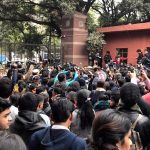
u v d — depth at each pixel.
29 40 32.06
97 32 26.42
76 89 7.21
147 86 6.84
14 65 11.38
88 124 4.25
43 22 29.17
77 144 3.08
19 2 25.81
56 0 25.30
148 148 3.74
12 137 1.61
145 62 17.55
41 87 7.18
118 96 5.09
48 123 4.61
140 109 4.12
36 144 3.20
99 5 31.56
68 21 26.48
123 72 11.41
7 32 32.47
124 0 29.11
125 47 25.94
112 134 1.98
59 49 26.58
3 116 3.22
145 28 23.92
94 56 26.20
